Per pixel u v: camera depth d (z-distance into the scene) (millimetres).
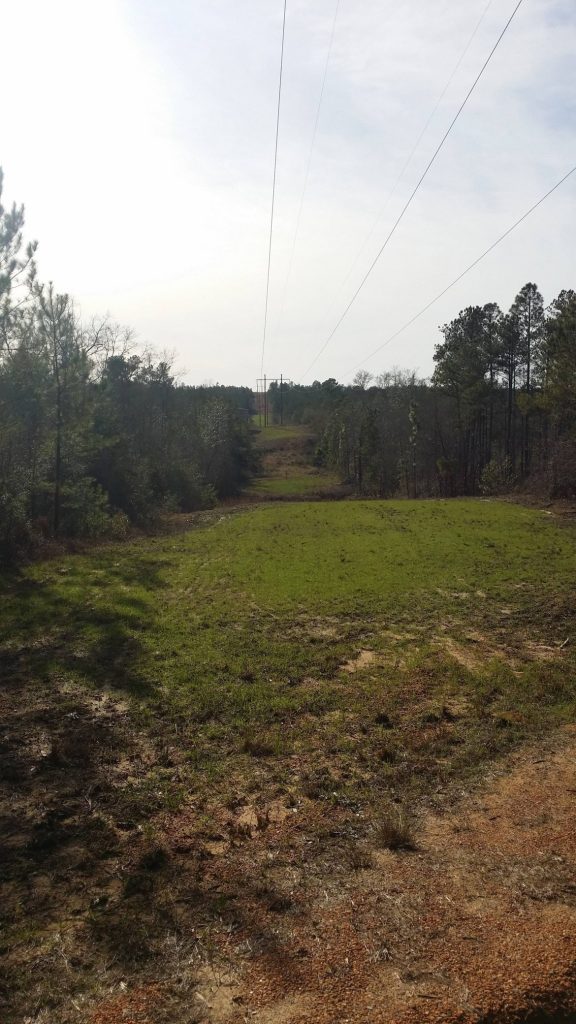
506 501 40531
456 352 59062
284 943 4160
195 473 49000
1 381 19875
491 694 9984
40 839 5566
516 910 4477
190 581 17891
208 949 4113
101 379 28734
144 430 46844
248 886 4895
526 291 54406
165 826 5922
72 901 4695
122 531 27000
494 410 69375
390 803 6406
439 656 11992
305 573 19391
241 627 13492
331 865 5211
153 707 8992
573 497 39062
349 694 9898
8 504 20219
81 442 25750
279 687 10102
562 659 11977
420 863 5191
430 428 71250
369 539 26219
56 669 10328
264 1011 3559
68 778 6836
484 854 5289
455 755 7637
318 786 6797
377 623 14320
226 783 6879
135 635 12391
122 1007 3611
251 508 39156
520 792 6500
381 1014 3516
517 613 15367
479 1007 3572
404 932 4246
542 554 22734
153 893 4801
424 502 40594
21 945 4168
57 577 17625
